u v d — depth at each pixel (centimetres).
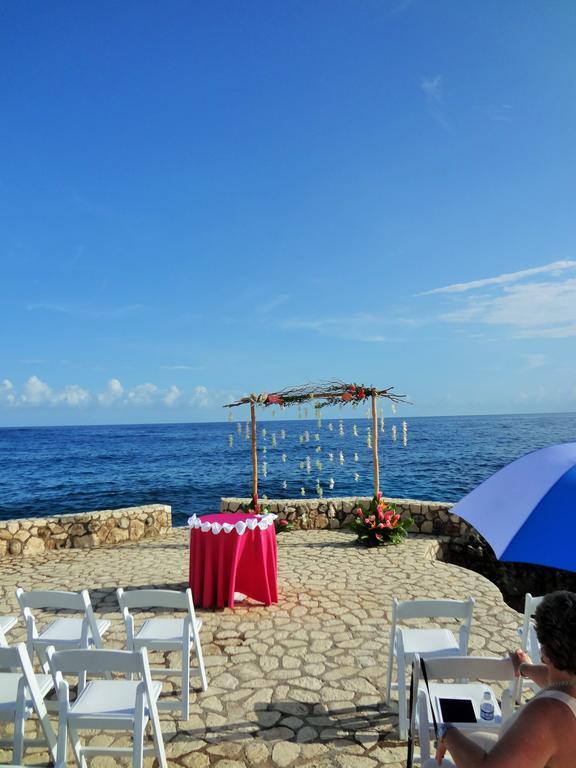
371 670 489
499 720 300
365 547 976
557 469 269
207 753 367
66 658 320
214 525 654
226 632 580
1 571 884
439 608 410
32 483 3041
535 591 990
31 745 361
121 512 1103
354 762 356
